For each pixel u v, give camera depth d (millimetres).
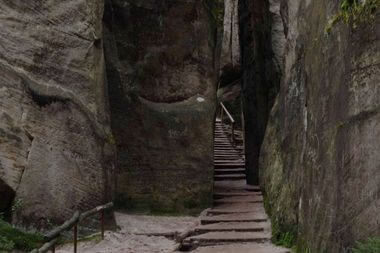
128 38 12414
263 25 14625
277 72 13352
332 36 6121
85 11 9562
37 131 8180
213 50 13156
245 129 15922
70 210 8484
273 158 11172
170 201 11906
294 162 8688
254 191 13555
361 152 4887
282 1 11055
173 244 9195
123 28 12398
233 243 9148
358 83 5051
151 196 11891
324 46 6566
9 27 8234
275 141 11344
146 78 12445
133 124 12109
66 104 8781
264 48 14562
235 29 24750
